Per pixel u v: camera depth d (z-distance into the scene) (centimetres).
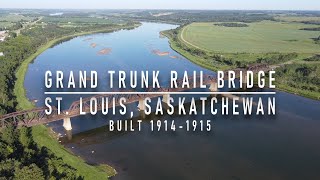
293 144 10775
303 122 12600
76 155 9800
